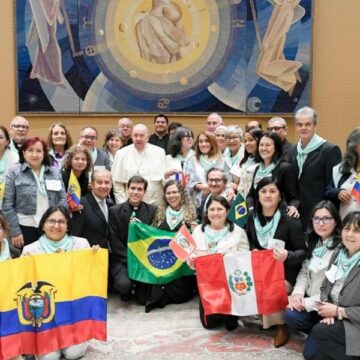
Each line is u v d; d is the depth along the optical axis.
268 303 3.89
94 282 3.71
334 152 4.50
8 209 4.47
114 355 3.75
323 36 7.63
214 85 7.68
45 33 7.61
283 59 7.57
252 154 5.27
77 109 7.73
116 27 7.64
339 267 3.47
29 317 3.52
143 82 7.72
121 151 5.77
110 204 5.36
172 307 4.82
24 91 7.69
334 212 3.69
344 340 3.26
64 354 3.66
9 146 5.36
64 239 3.96
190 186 5.62
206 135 5.68
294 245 4.08
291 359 3.66
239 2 7.54
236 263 3.99
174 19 7.64
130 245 4.79
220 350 3.83
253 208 4.41
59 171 4.84
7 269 3.51
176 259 4.79
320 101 7.69
